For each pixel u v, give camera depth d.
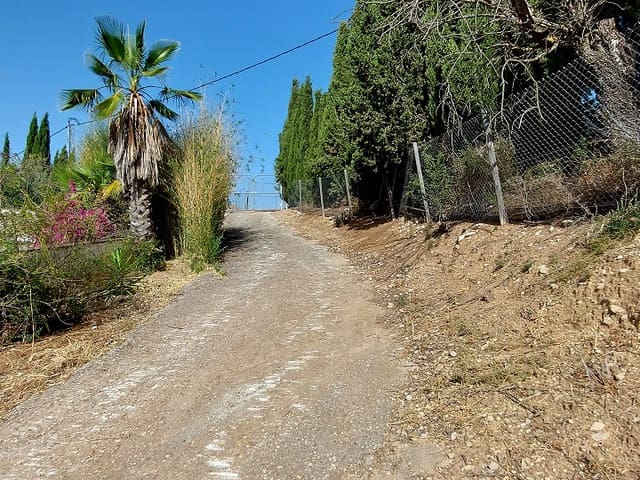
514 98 6.03
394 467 2.67
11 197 7.13
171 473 2.80
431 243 7.36
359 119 10.30
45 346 5.31
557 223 5.11
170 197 10.40
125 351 5.02
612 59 4.57
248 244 12.81
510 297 4.42
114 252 7.62
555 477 2.31
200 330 5.60
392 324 5.13
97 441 3.23
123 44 9.38
